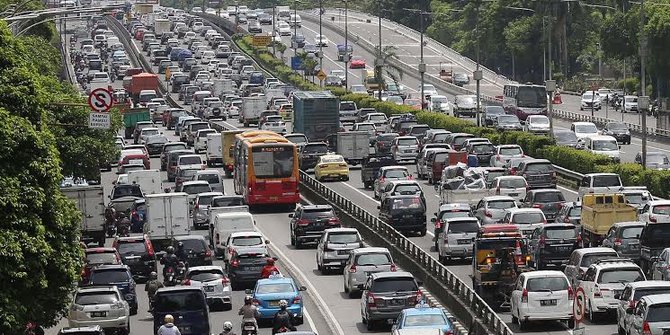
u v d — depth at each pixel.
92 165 179.75
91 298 117.56
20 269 91.50
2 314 89.25
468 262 149.62
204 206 189.38
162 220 171.88
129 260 147.50
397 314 117.56
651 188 191.12
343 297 136.75
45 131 99.75
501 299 121.19
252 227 163.75
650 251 129.12
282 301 110.81
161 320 111.00
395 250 151.25
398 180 187.12
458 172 195.12
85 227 169.75
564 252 135.12
